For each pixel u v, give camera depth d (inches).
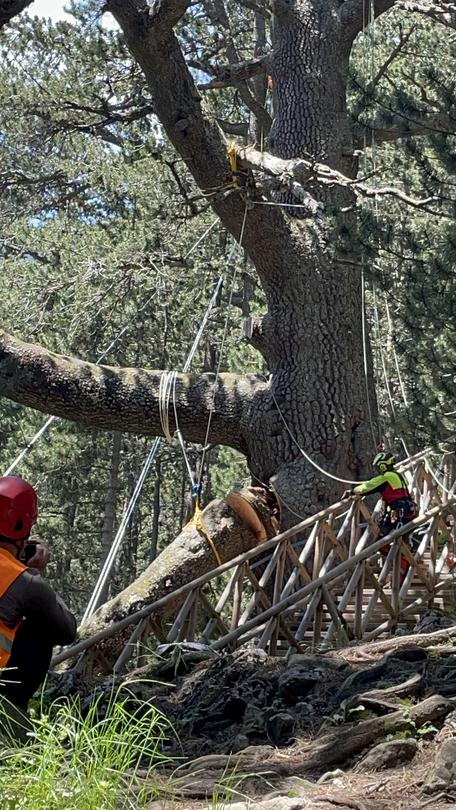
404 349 408.5
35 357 593.0
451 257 368.2
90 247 793.6
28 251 878.4
